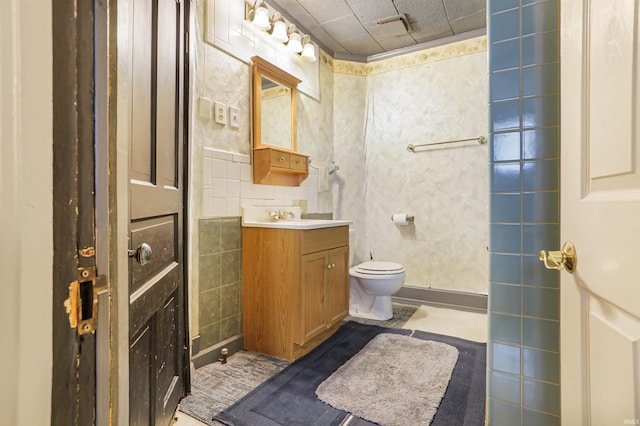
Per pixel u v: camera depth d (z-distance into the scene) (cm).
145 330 96
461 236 284
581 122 65
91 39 47
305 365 183
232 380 167
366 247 323
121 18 56
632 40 46
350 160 319
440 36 284
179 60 136
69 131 43
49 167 41
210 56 187
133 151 86
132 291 85
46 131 41
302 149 271
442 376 171
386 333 230
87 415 46
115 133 52
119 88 55
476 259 278
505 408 99
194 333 179
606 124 55
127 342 57
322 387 160
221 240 195
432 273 295
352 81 319
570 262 69
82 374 45
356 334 228
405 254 307
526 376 96
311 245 195
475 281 278
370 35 281
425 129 297
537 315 94
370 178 323
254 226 203
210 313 188
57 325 42
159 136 110
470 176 280
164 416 116
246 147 214
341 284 229
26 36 39
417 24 265
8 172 38
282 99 245
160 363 112
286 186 252
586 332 63
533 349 95
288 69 253
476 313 273
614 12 52
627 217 47
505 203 98
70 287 44
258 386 162
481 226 276
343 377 170
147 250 82
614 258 51
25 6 39
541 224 94
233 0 203
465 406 145
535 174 94
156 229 108
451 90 286
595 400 59
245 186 213
